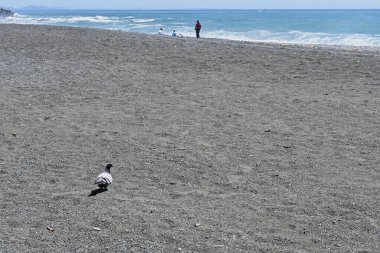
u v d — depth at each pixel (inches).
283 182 326.6
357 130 448.8
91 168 348.2
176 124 465.1
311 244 241.0
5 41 1027.3
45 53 879.1
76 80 657.0
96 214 270.8
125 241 239.3
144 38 1154.0
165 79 682.8
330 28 2970.0
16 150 384.8
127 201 291.1
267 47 1068.5
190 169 349.1
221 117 491.5
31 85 618.2
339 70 760.3
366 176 338.0
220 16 6122.1
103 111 508.1
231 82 669.3
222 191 311.0
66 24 3452.3
